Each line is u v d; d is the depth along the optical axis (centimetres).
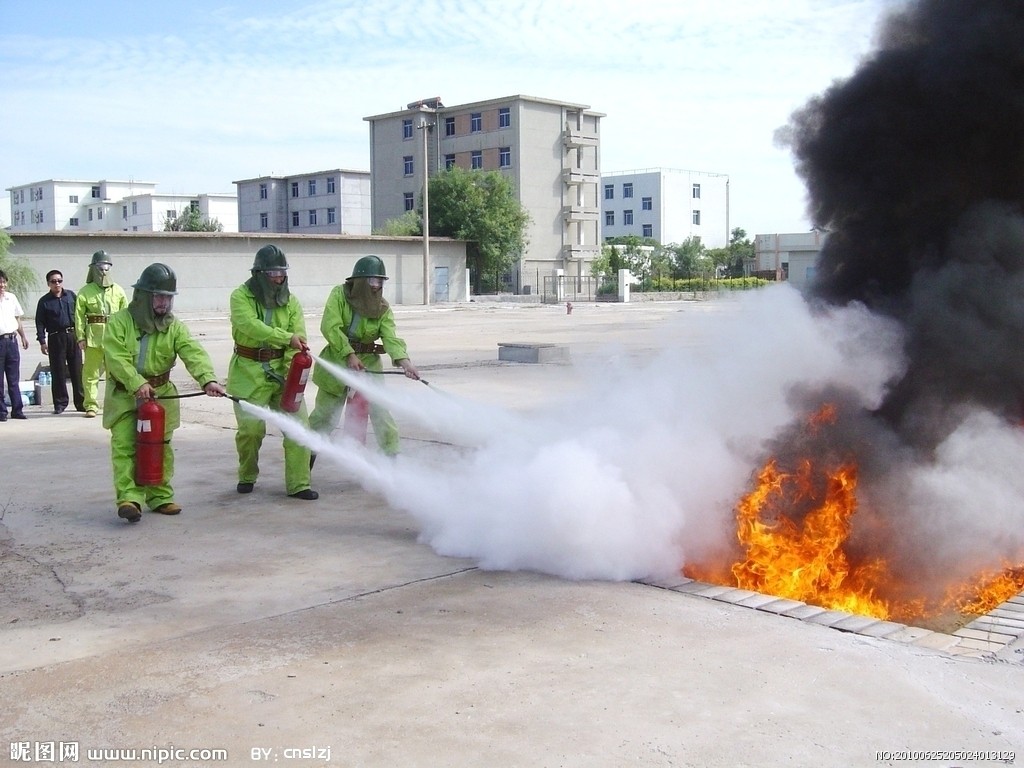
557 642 442
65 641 449
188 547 612
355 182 7919
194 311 4306
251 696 385
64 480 814
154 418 662
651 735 351
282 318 753
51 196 10619
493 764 330
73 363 1199
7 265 3353
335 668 413
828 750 340
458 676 404
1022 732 356
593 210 6700
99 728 358
